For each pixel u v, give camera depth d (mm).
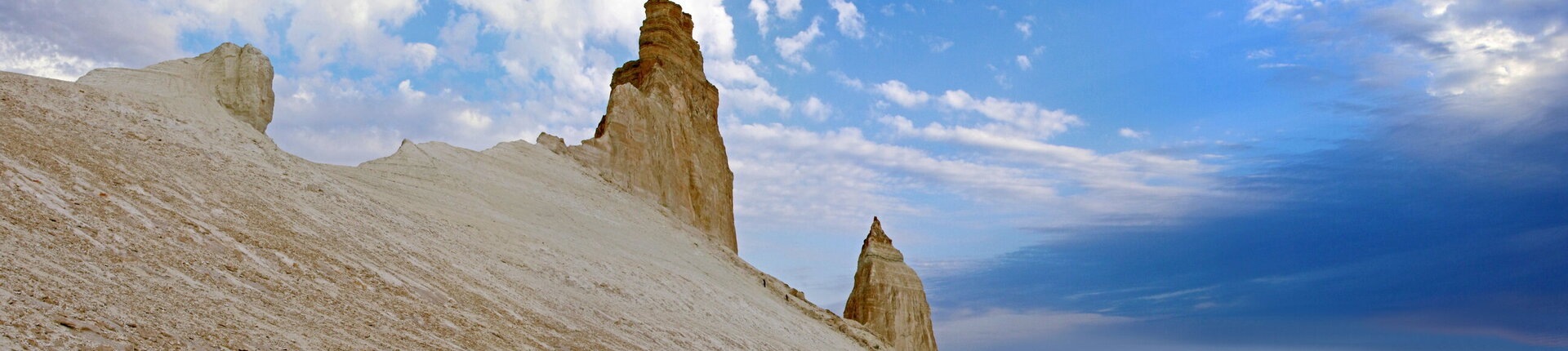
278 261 23859
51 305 15414
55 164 23859
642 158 66000
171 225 23141
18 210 19797
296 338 18625
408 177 44125
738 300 48688
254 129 36250
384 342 20703
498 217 42781
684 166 72625
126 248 20297
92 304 16188
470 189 46125
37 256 17594
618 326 33094
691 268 51344
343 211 32250
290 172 33750
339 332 20219
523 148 58969
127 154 27516
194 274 20391
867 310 65125
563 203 52156
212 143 32375
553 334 28047
